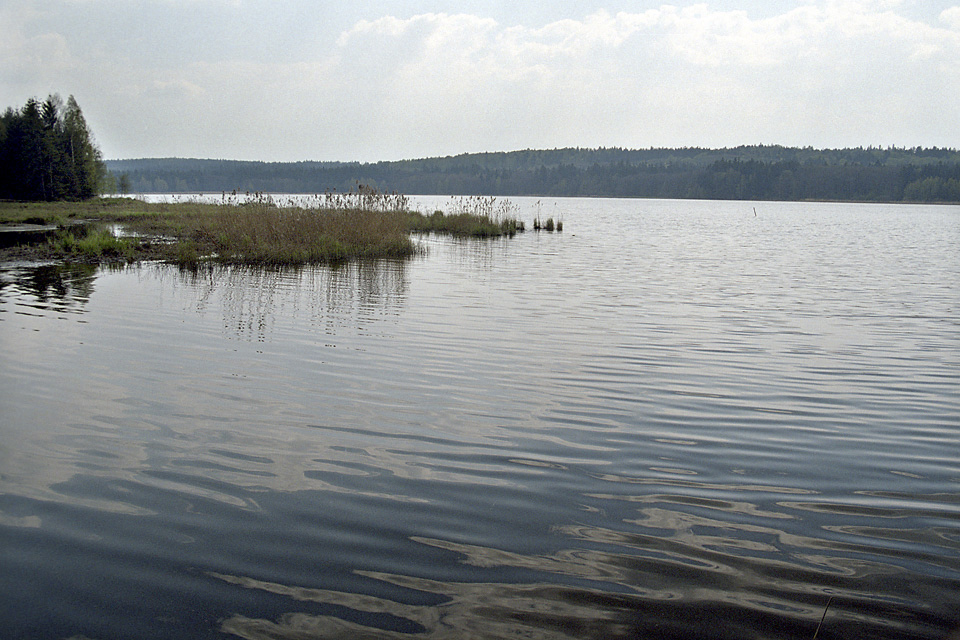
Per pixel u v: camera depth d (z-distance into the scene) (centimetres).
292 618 312
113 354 808
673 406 659
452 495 447
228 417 591
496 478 477
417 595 333
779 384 750
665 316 1170
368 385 702
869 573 364
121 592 329
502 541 388
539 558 370
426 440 548
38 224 3359
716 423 611
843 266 2169
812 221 6262
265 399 645
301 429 566
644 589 343
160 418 584
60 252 1994
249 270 1666
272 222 2142
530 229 3878
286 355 820
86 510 412
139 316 1051
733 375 785
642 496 455
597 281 1642
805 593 343
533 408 641
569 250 2561
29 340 871
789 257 2483
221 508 420
